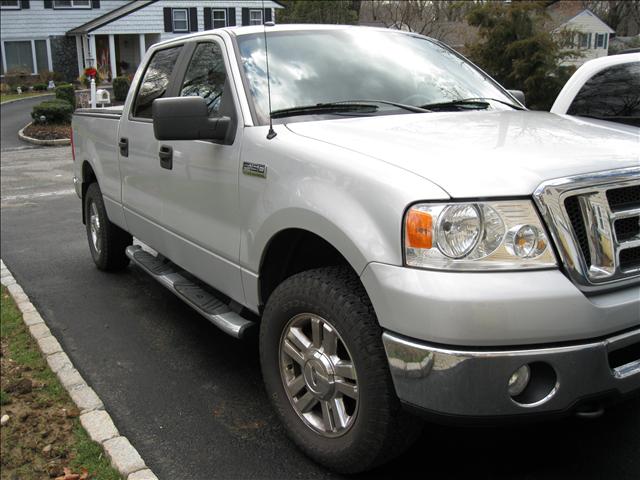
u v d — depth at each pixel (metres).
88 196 6.11
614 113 4.79
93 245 6.28
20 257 6.94
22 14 37.19
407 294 2.35
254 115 3.40
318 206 2.72
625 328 2.44
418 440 3.18
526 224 2.33
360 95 3.67
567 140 2.87
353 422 2.74
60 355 4.29
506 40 14.71
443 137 2.90
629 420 3.30
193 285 4.21
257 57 3.71
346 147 2.84
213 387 3.87
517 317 2.26
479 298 2.26
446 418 2.38
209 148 3.59
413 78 3.94
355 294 2.66
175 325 4.87
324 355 2.84
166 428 3.43
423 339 2.35
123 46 40.28
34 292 5.72
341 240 2.61
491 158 2.56
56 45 38.50
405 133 3.00
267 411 3.57
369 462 2.74
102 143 5.46
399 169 2.54
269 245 3.13
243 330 3.43
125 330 4.80
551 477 2.87
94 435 3.33
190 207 3.88
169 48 4.65
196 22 37.06
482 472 2.93
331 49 3.93
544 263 2.33
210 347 4.46
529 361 2.30
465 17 15.70
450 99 3.85
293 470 3.02
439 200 2.36
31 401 3.78
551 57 14.09
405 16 20.23
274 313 3.05
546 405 2.36
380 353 2.56
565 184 2.39
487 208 2.33
